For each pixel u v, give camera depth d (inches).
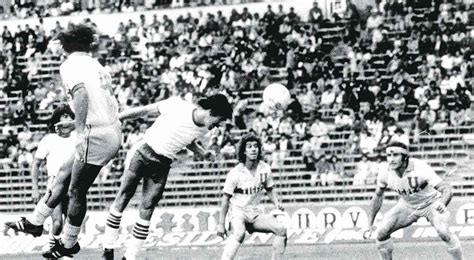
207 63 1547.7
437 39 1457.9
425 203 573.9
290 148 1294.3
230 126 1339.8
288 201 1218.0
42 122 1467.8
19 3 1771.7
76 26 343.3
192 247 965.8
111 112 346.9
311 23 1600.6
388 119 1285.7
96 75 339.6
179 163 1307.8
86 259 858.8
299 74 1455.5
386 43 1480.1
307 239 951.6
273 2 1681.8
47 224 952.9
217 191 1270.9
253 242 943.7
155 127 387.5
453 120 1290.6
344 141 1285.7
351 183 1227.2
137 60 1593.3
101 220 958.4
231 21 1622.8
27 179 1341.0
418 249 861.2
